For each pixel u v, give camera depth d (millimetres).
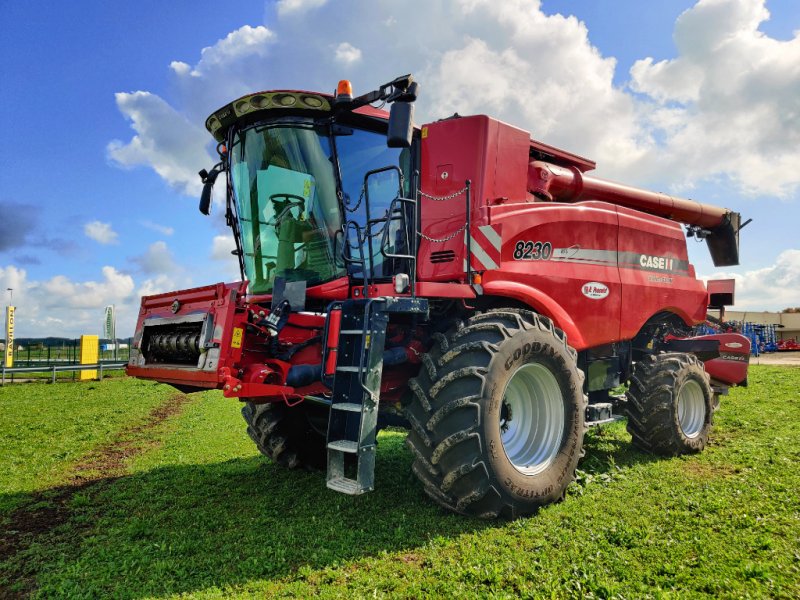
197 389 4758
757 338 31281
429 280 5285
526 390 4988
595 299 6141
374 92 4520
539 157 6598
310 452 6207
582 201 6895
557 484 4641
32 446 8156
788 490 4645
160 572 3484
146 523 4422
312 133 4969
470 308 5078
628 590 3033
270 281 5441
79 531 4422
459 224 5238
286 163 5117
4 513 4957
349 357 4285
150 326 5066
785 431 7234
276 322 4672
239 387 4215
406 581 3234
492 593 3027
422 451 4340
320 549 3748
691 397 6750
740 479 5125
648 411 6453
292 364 4801
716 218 9117
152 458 7148
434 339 4941
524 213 5469
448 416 4234
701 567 3309
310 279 5199
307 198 5113
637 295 6789
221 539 4062
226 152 5695
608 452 6598
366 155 5172
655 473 5512
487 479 4117
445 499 4305
